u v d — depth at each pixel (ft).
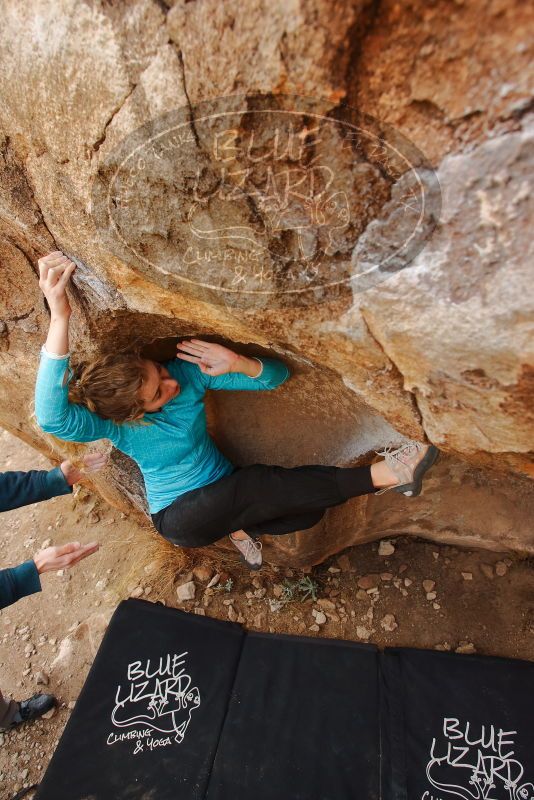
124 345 5.09
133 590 7.56
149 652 6.57
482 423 3.34
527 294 2.49
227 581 7.38
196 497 5.40
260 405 6.05
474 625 6.63
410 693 5.94
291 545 6.61
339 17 2.17
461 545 7.13
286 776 5.52
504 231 2.42
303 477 5.17
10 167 3.63
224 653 6.51
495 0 1.99
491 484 6.08
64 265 4.06
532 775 5.24
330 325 3.31
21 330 5.44
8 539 9.12
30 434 7.07
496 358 2.79
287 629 6.92
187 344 5.11
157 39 2.55
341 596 7.13
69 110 3.01
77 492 9.25
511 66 2.10
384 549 7.48
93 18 2.61
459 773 5.35
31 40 2.84
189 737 5.88
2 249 4.61
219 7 2.33
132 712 6.11
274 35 2.31
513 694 5.78
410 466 4.88
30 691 6.98
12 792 6.13
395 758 5.51
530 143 2.21
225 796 5.45
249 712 6.01
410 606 6.91
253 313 3.54
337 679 6.15
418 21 2.14
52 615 7.75
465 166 2.39
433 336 2.90
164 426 5.24
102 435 5.07
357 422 5.71
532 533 6.24
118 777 5.66
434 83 2.27
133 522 8.70
